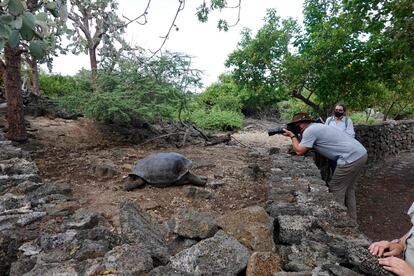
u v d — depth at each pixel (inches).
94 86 309.9
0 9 50.9
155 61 308.2
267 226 85.4
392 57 286.2
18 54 229.9
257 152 284.4
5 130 254.5
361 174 338.0
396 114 611.2
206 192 156.5
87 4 300.5
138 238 87.8
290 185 139.8
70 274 67.7
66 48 307.3
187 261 71.1
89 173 188.2
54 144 253.1
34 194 125.9
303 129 173.6
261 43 339.9
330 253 78.4
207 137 345.1
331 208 112.1
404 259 62.3
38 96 379.9
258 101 717.9
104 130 303.3
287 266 73.6
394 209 253.8
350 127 203.8
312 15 343.9
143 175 163.3
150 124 350.9
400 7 241.9
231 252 72.9
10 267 77.4
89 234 87.8
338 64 306.7
